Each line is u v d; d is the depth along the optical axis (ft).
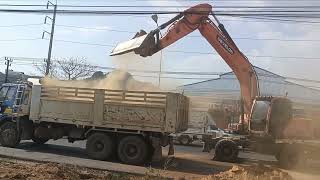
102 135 63.87
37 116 66.90
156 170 55.52
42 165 49.57
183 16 71.36
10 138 70.44
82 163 58.03
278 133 72.33
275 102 72.64
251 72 74.90
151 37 67.00
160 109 61.98
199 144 101.91
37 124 68.59
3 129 70.95
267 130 72.02
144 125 62.39
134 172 53.16
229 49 74.69
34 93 67.31
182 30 70.85
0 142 70.90
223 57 75.00
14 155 60.18
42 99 66.90
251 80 74.79
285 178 46.50
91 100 64.64
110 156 64.08
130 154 62.39
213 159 73.36
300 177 60.90
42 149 70.49
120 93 63.62
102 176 46.75
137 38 69.05
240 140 73.00
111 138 63.87
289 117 73.05
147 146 62.59
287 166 72.13
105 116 63.93
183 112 66.33
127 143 62.49
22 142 78.33
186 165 64.28
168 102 61.77
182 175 54.03
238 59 74.79
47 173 44.75
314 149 72.69
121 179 45.55
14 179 41.37
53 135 67.67
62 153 67.36
